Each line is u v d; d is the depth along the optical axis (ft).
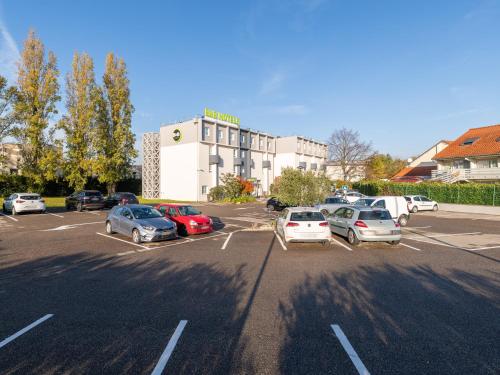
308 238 35.63
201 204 114.73
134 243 39.50
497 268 27.66
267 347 13.89
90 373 11.91
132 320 16.78
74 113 103.30
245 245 38.32
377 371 12.03
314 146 204.74
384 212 38.32
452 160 120.67
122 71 113.91
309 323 16.40
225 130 146.51
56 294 20.94
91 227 53.52
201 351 13.55
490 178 104.12
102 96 109.70
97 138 104.27
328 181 56.85
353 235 37.88
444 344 14.16
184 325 16.16
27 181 103.24
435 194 97.96
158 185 147.84
